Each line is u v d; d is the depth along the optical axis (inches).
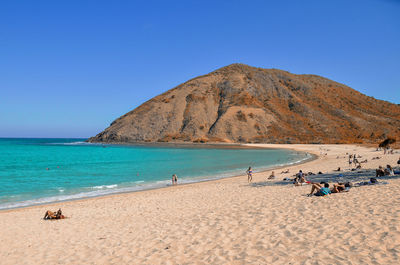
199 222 393.1
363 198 426.9
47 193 863.1
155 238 342.3
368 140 5182.1
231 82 7042.3
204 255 275.9
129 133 6225.4
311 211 386.3
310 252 255.0
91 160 2094.0
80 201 717.3
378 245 253.8
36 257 309.9
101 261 284.7
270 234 313.6
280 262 242.2
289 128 5679.1
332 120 5999.0
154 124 6225.4
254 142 5182.1
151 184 1011.9
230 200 545.3
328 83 7775.6
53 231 414.3
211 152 3051.2
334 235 288.4
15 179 1165.1
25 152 3193.9
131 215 490.3
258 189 689.6
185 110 6378.0
